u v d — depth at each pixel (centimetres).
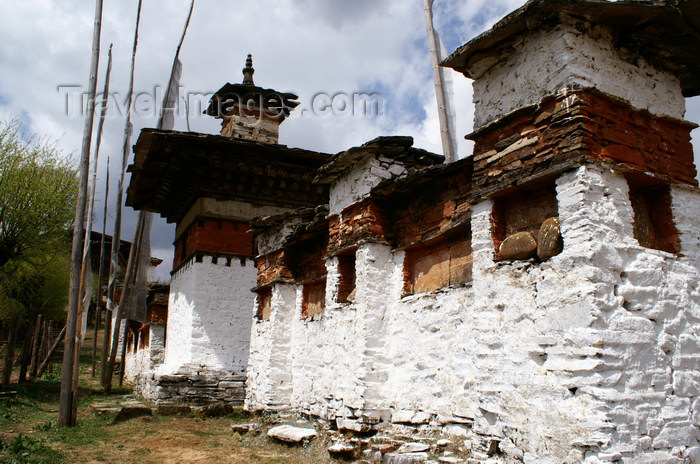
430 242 970
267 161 1883
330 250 1191
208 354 1839
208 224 1930
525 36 725
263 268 1619
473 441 712
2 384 1850
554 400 613
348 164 1130
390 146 1062
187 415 1573
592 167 635
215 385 1812
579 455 575
